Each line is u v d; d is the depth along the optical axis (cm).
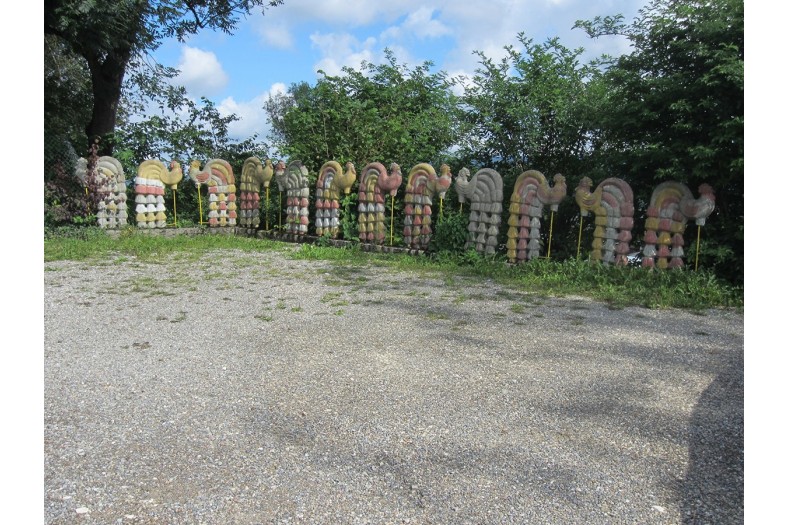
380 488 269
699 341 512
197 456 298
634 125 820
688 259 761
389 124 1300
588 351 479
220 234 1372
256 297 684
